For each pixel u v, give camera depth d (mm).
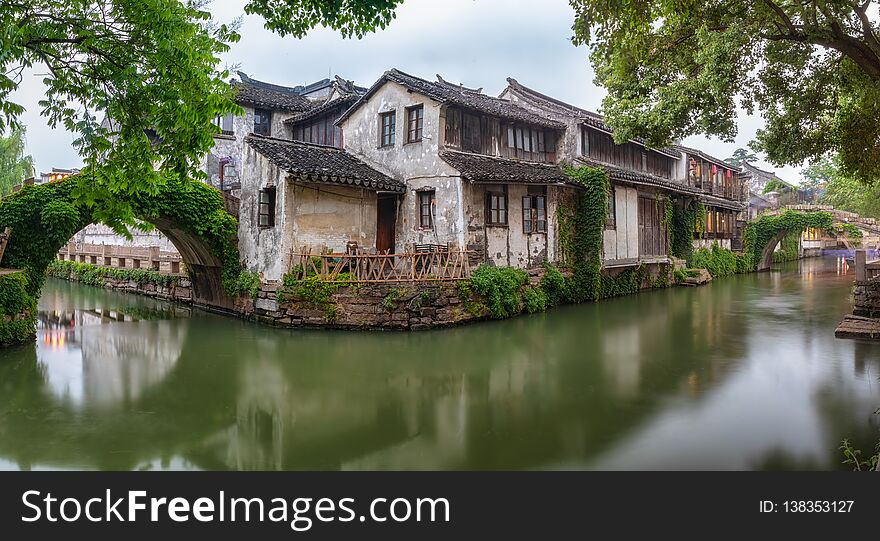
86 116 7586
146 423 8539
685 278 27656
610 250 21719
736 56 9609
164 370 11688
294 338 14438
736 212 37000
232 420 8664
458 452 7301
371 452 7355
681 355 12688
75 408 9234
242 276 17156
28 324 14070
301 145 18469
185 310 19859
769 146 11227
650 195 25000
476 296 16453
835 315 18500
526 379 10781
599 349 13328
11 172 31969
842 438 7551
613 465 6812
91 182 8016
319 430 8203
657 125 10406
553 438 7734
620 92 11273
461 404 9320
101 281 26625
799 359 12164
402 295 15133
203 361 12367
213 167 24484
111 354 13211
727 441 7512
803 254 52656
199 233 17062
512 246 18625
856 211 43688
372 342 13883
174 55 7293
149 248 23734
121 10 7410
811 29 8445
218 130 8023
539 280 19062
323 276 15469
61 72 7508
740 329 15906
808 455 7000
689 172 29625
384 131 19500
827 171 46281
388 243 18969
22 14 7125
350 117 20641
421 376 11070
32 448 7527
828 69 10344
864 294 15953
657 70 10727
